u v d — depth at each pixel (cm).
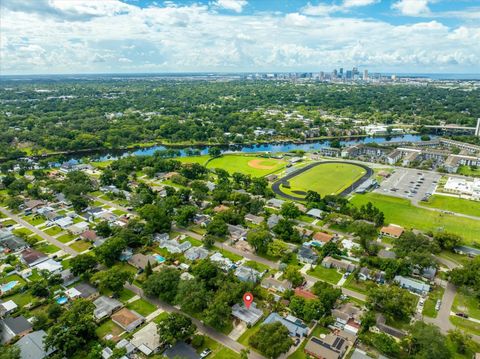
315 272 16375
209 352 11619
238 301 13800
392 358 11238
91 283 15412
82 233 19888
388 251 17562
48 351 11462
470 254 17738
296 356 11519
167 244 18638
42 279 15512
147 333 12331
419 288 14812
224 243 19112
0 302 14362
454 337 11738
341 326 12850
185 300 13162
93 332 12169
